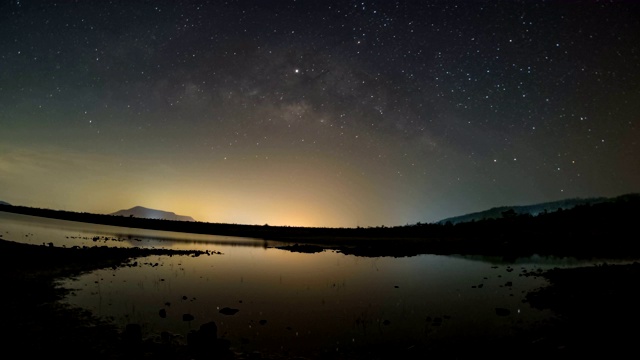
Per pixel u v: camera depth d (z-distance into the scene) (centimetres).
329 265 2147
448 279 1658
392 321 981
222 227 6569
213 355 712
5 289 1145
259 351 752
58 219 5475
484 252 3023
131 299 1142
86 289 1246
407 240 4300
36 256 1728
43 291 1168
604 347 697
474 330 898
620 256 2602
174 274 1625
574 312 991
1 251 1705
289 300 1206
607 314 911
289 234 5509
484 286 1472
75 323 870
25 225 3809
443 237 4741
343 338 843
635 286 1170
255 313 1040
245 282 1496
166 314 994
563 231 4275
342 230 6950
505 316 1017
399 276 1745
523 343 779
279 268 1950
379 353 752
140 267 1770
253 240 4253
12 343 710
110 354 688
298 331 888
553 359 671
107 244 2758
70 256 1844
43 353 670
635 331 759
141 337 792
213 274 1667
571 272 1634
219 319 971
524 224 5034
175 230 5466
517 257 2655
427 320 988
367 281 1587
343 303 1177
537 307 1102
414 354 745
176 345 757
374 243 3909
